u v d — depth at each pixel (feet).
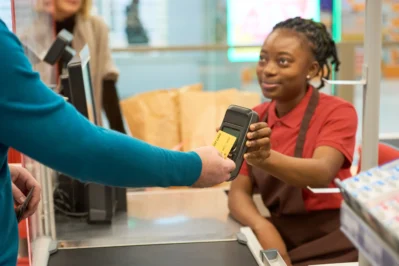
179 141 7.55
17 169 3.52
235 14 12.86
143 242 4.20
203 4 14.65
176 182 2.88
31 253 3.85
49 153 2.51
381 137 5.80
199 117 7.45
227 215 4.95
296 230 4.92
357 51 8.44
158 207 5.17
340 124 4.72
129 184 2.75
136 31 14.06
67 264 3.84
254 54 13.16
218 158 3.07
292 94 4.86
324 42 4.95
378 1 3.29
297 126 4.88
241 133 3.46
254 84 13.10
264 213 5.23
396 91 14.37
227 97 7.55
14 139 2.47
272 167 4.22
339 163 4.59
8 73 2.39
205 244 4.16
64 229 4.54
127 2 13.56
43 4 5.27
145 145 2.78
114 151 2.63
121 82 14.70
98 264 3.82
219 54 14.01
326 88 8.02
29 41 4.18
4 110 2.41
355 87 8.54
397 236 1.92
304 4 10.19
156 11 14.46
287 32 4.83
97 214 4.60
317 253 4.62
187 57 15.12
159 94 7.81
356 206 2.26
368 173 2.49
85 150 2.55
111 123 7.36
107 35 7.52
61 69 5.51
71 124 2.54
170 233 4.43
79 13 7.30
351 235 2.37
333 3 9.78
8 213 2.77
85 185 4.67
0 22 2.46
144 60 14.84
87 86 4.47
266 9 12.05
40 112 2.46
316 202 4.80
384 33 11.19
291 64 4.73
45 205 4.25
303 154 4.77
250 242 4.13
